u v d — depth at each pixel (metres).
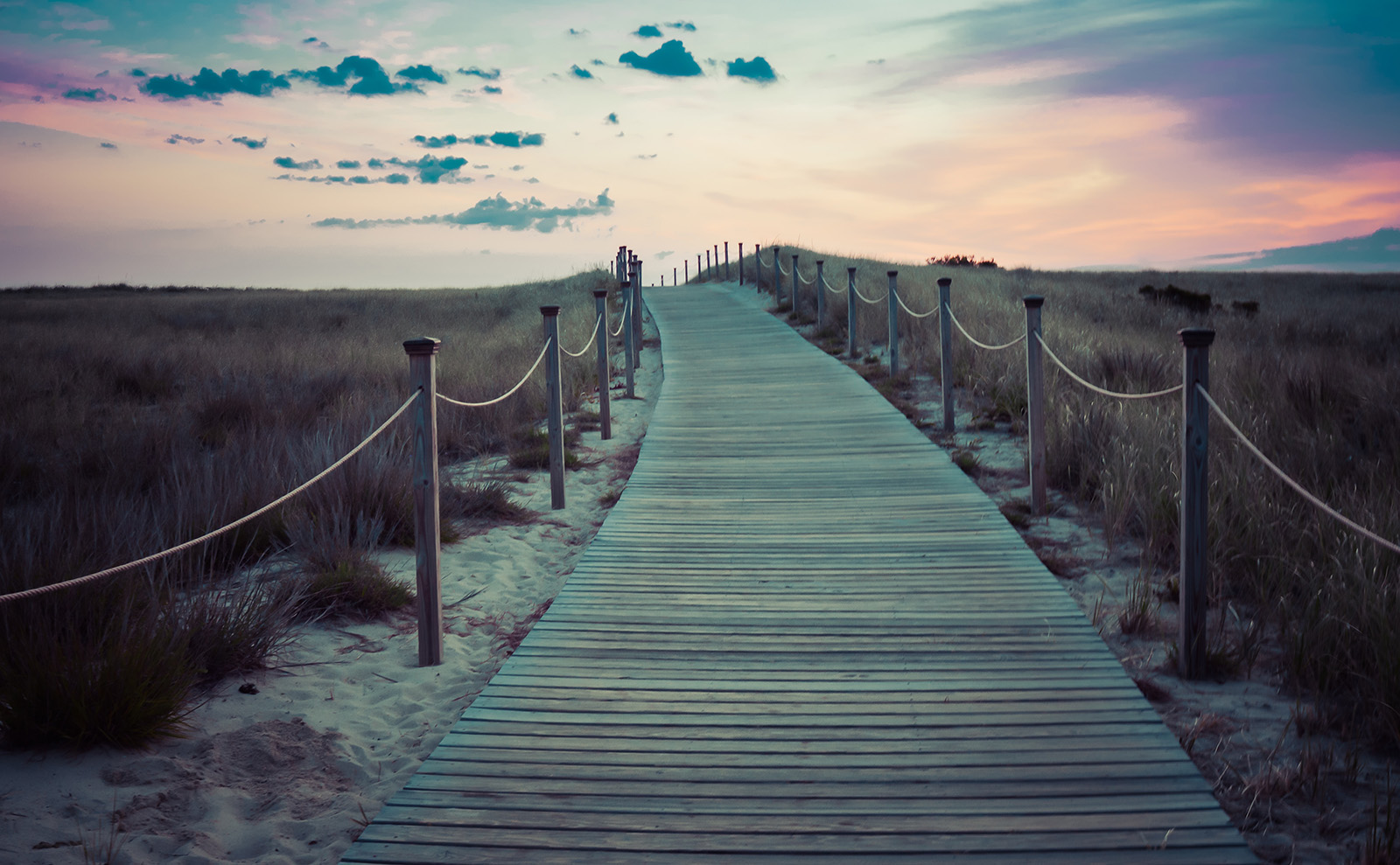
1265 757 3.31
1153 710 3.54
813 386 12.25
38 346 15.11
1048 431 8.04
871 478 7.67
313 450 7.34
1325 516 5.02
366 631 4.89
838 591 5.02
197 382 12.52
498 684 3.86
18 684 3.36
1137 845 2.66
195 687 3.99
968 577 5.21
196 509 5.95
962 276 23.78
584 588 5.13
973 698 3.67
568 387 12.82
